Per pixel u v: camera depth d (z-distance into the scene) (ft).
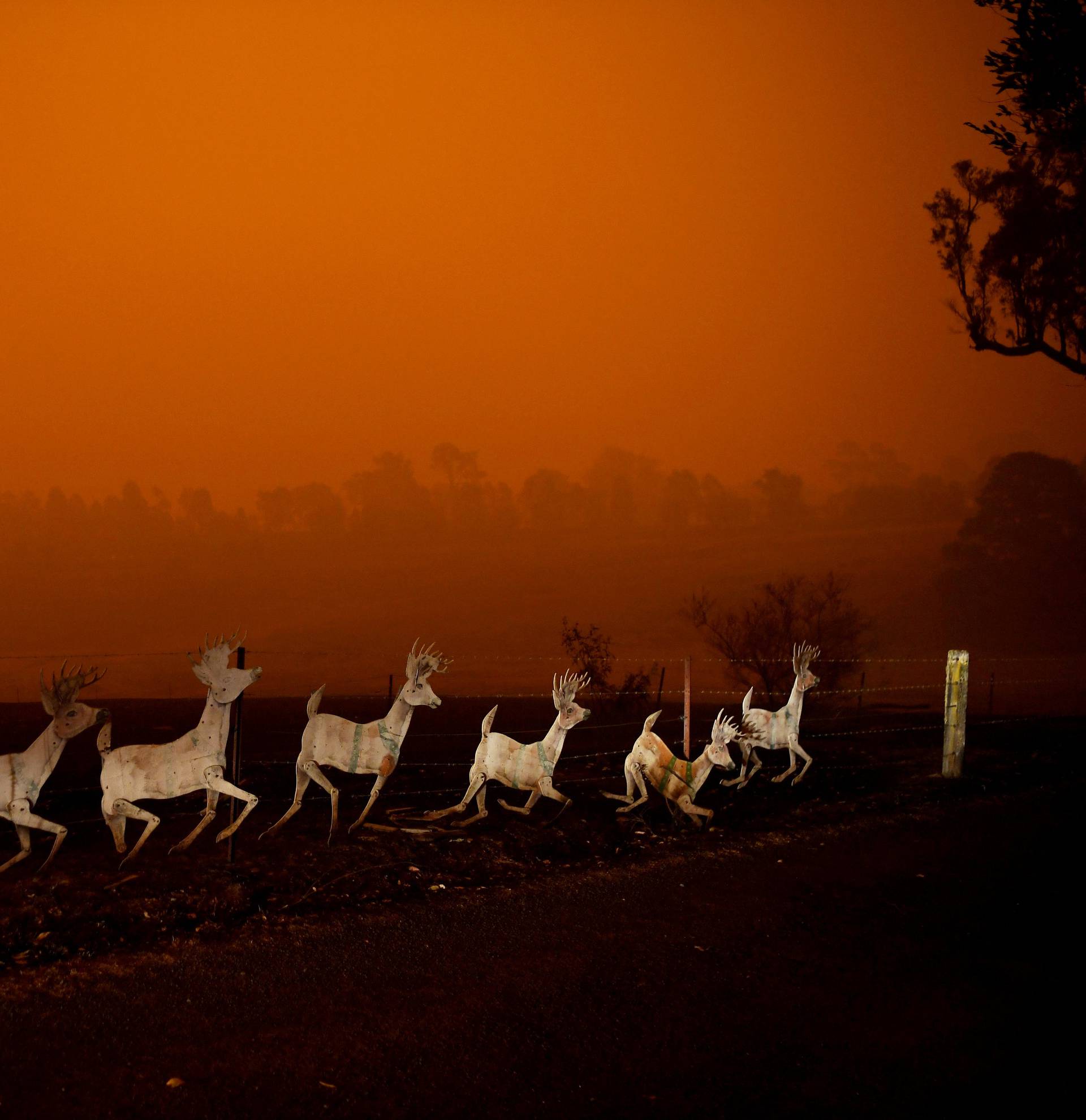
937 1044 21.89
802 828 39.75
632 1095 19.44
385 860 32.07
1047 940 28.35
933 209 67.87
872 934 28.40
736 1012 23.11
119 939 25.44
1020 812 43.57
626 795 43.93
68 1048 20.34
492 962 25.45
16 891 27.43
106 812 29.71
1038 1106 19.45
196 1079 19.43
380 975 24.39
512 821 37.73
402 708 34.24
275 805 39.01
